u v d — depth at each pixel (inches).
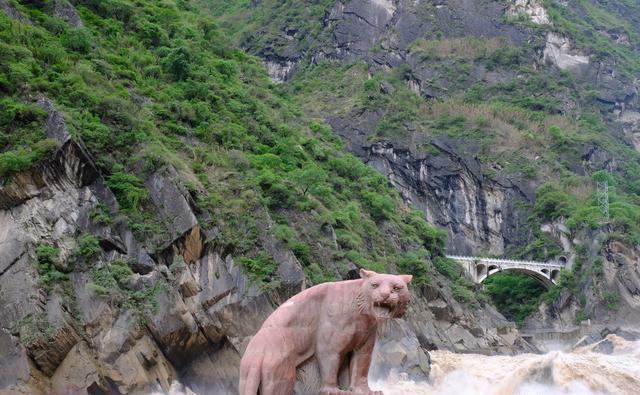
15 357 2283.5
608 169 7824.8
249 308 2874.0
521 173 7278.5
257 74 5398.6
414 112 7810.0
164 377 2527.1
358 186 4763.8
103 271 2591.0
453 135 7608.3
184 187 2938.0
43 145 2667.3
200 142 3543.3
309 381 559.2
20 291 2402.8
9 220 2544.3
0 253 2470.5
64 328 2367.1
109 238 2691.9
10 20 3230.8
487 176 7337.6
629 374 2815.0
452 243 7180.1
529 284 6338.6
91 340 2432.3
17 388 2246.6
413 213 5359.3
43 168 2640.3
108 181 2854.3
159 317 2581.2
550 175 7322.8
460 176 7352.4
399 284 555.5
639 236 5979.3
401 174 7337.6
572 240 6382.9
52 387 2315.5
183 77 3941.9
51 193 2642.7
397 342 3373.5
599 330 5482.3
